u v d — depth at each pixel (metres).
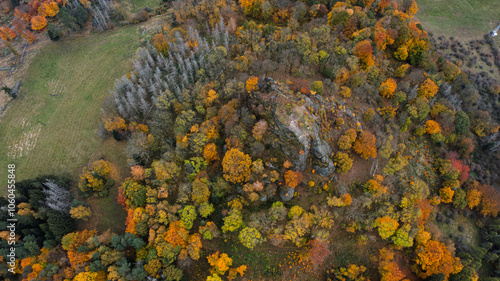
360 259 92.31
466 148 116.88
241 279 86.81
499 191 114.00
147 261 78.81
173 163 91.19
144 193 86.88
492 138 124.56
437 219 107.31
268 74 110.00
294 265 89.25
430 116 119.31
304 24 123.38
